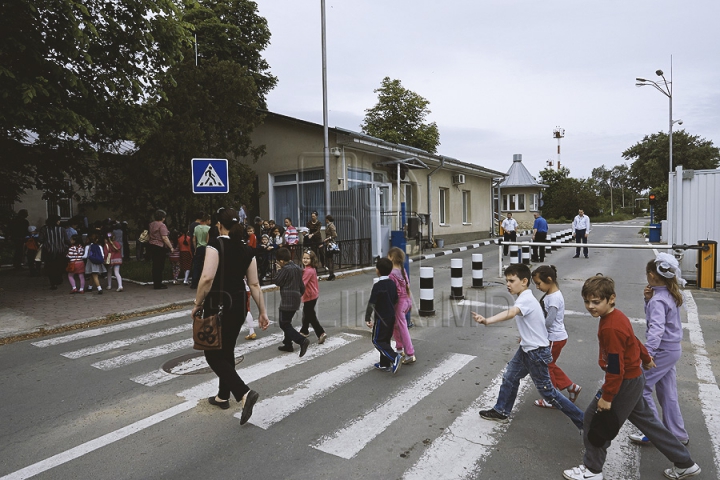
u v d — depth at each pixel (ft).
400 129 95.66
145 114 37.91
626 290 33.73
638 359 9.99
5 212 49.55
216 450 11.82
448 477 10.55
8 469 11.09
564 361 18.61
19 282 40.42
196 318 12.92
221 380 14.25
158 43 36.76
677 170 35.58
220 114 45.50
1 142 36.14
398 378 16.94
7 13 27.71
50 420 13.76
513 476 10.57
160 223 35.40
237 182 45.65
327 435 12.59
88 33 31.96
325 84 45.37
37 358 19.99
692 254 35.35
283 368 18.10
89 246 34.12
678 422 11.75
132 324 25.81
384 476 10.59
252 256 13.92
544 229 51.57
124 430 13.01
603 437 9.90
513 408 14.34
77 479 10.60
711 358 18.95
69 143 35.94
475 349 20.43
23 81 27.68
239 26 69.10
